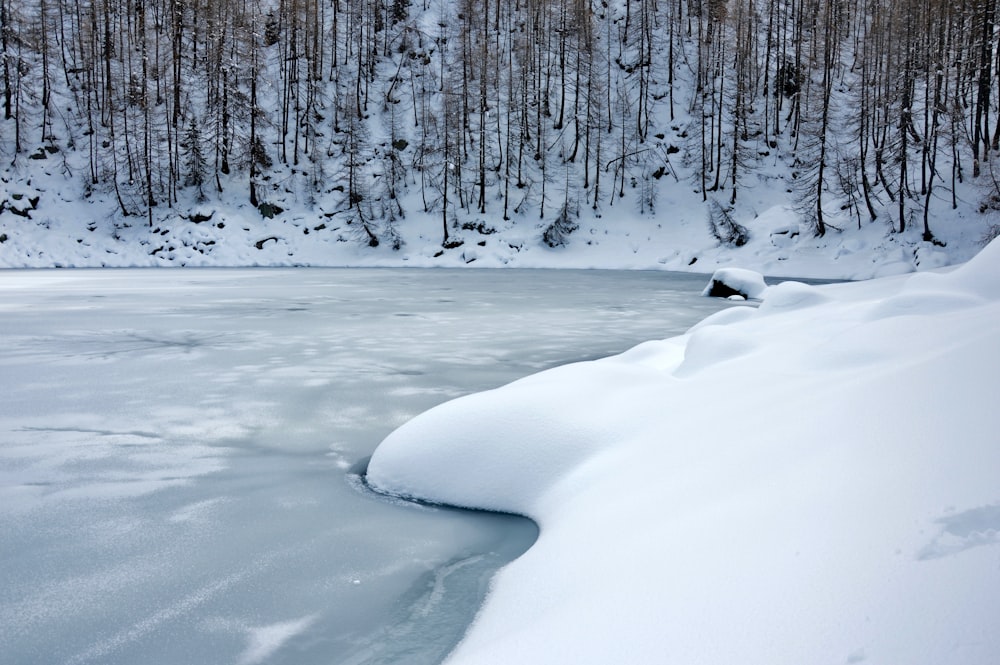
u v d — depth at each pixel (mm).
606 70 58656
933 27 43156
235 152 48656
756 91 55469
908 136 40031
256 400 6609
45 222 41625
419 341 10820
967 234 33281
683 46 60281
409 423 4344
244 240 43062
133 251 41250
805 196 39125
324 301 18172
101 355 9297
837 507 1934
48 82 48125
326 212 46594
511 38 61281
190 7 55094
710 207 46156
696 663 1435
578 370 4734
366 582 2840
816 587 1558
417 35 61125
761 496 2262
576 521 2936
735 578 1747
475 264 42469
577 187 49250
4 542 3270
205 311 15289
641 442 3568
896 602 1398
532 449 3787
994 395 2312
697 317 14688
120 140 46844
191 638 2389
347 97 54219
